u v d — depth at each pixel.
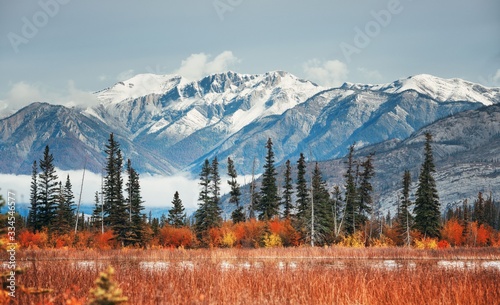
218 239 86.50
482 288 22.56
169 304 19.17
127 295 19.77
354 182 99.00
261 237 82.75
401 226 91.94
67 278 23.83
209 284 22.97
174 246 85.19
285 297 21.05
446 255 62.97
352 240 83.88
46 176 95.31
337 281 23.56
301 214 92.44
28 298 18.25
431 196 90.81
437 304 20.70
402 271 28.14
